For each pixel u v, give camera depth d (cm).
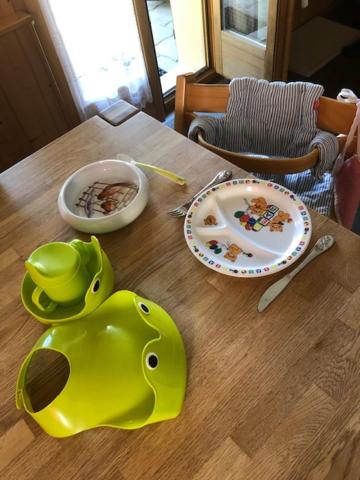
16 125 182
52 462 61
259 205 84
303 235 76
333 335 66
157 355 61
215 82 258
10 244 87
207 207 85
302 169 102
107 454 60
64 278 66
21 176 100
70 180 89
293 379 63
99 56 185
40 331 74
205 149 97
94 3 168
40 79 176
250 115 110
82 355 61
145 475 58
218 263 75
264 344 67
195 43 251
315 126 106
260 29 217
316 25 267
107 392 59
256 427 60
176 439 60
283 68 225
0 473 61
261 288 73
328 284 72
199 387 64
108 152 101
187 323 71
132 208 83
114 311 68
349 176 109
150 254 81
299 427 59
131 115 108
